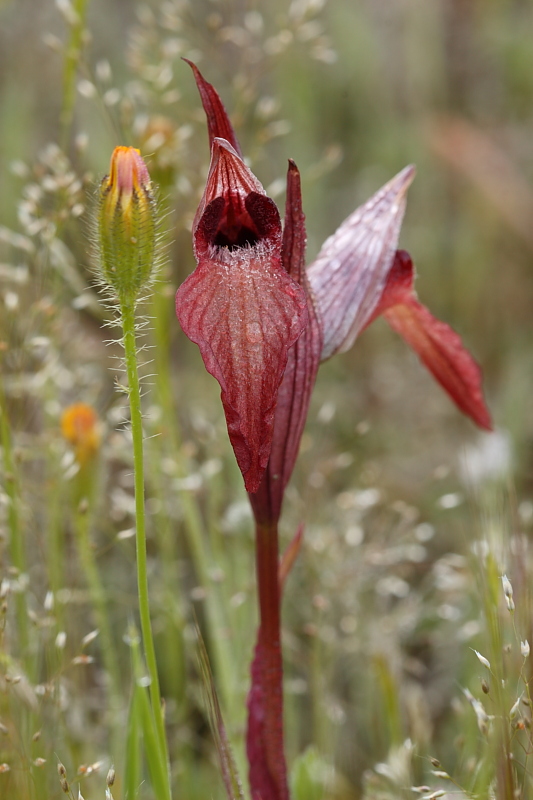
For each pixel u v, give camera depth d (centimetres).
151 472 31
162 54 33
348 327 25
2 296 29
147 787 29
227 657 30
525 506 31
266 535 25
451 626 33
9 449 28
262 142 32
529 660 25
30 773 25
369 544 32
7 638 28
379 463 42
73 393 35
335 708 30
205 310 23
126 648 33
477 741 28
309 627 30
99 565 35
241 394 22
